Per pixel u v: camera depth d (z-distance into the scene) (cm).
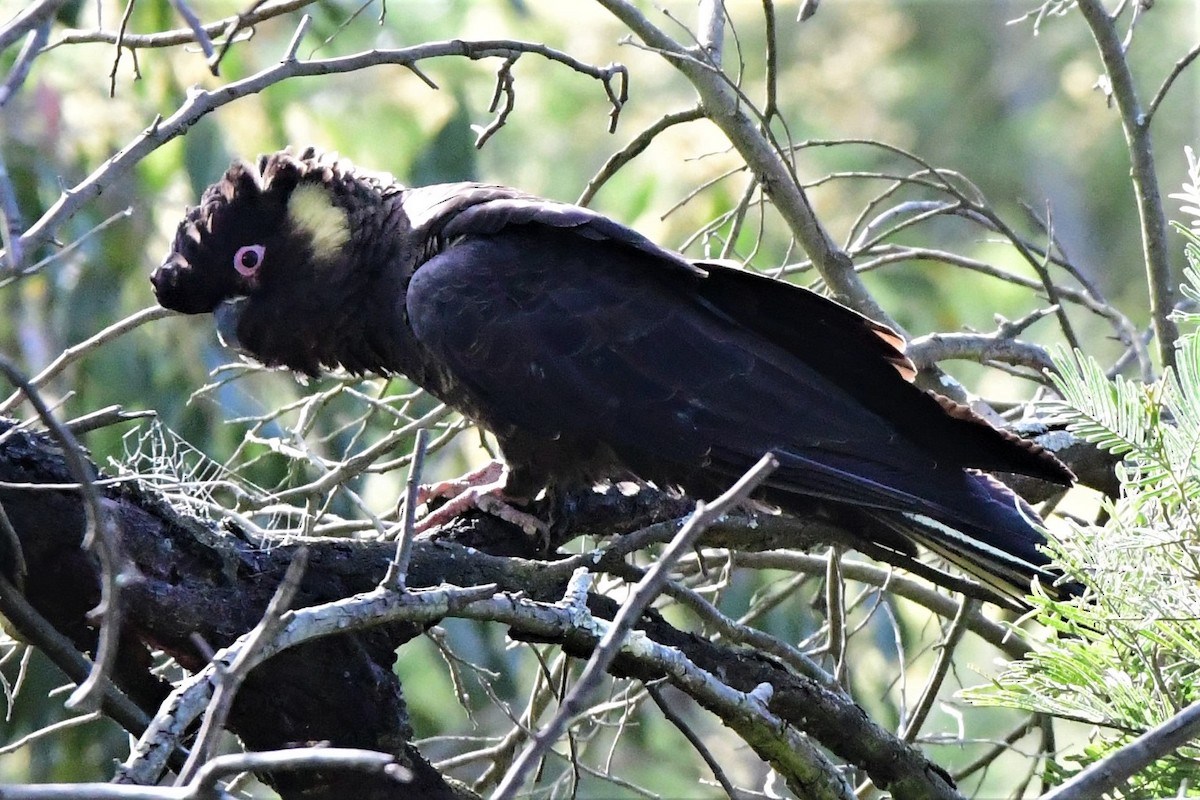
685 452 797
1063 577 669
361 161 1588
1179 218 2197
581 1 2219
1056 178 2602
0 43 546
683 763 1450
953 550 775
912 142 2605
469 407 843
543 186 2167
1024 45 2667
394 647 664
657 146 1722
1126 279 2528
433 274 825
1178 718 522
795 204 961
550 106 2194
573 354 805
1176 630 644
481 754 877
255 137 1430
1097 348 2245
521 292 813
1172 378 674
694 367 803
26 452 609
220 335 918
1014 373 987
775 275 984
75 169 1309
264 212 888
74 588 616
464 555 723
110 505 623
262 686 633
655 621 746
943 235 2444
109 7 1312
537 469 837
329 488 866
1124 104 949
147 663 648
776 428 795
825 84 2477
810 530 852
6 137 1293
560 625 635
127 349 1242
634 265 825
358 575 684
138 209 1295
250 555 662
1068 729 1535
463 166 1345
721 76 874
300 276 887
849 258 970
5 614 578
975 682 1573
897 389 803
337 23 1468
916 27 2694
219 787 444
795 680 756
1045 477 772
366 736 646
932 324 1777
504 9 2019
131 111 1334
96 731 1151
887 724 1173
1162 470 655
